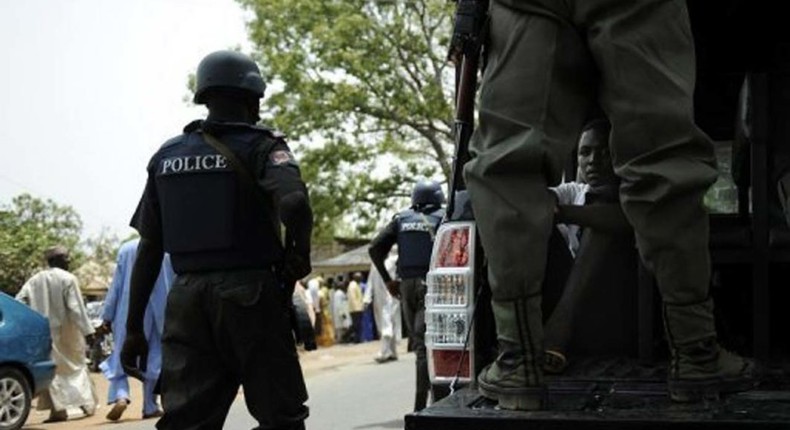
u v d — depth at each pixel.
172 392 4.57
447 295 3.96
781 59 5.11
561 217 3.58
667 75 3.09
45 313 11.12
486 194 3.18
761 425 2.81
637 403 3.22
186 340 4.54
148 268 4.84
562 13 3.19
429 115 32.38
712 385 3.12
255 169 4.54
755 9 4.89
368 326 27.50
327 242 39.97
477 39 3.33
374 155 33.59
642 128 3.06
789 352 4.10
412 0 32.62
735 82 5.23
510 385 3.15
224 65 4.69
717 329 4.23
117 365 10.85
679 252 3.07
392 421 9.70
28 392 9.90
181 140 4.67
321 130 32.81
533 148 3.13
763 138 3.83
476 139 3.29
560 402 3.29
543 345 3.38
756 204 3.80
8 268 27.31
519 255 3.13
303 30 32.38
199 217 4.52
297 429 4.58
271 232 4.56
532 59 3.18
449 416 3.07
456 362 3.94
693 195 3.06
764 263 3.79
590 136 3.86
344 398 11.84
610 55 3.10
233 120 4.70
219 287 4.48
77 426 10.51
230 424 9.72
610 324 3.82
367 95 32.41
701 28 5.09
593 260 3.77
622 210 3.38
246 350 4.48
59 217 41.66
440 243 4.01
